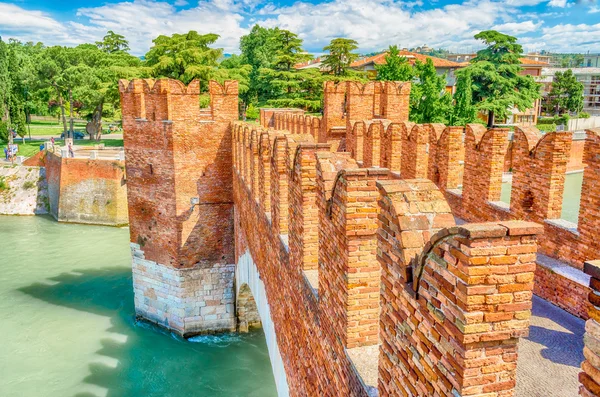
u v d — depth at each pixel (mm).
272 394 20578
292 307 9508
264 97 65875
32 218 49312
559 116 63500
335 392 6602
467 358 3508
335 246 6289
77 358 23031
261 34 84625
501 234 3367
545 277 8344
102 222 46312
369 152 16125
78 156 48531
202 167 23375
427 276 3955
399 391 4641
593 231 7855
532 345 6746
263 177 12680
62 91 66312
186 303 24469
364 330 5953
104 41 88938
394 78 48062
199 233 23953
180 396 20484
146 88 23016
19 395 20359
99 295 29500
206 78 57375
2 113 65438
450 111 44531
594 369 2945
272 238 11688
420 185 4590
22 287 30812
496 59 47094
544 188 8969
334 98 22672
